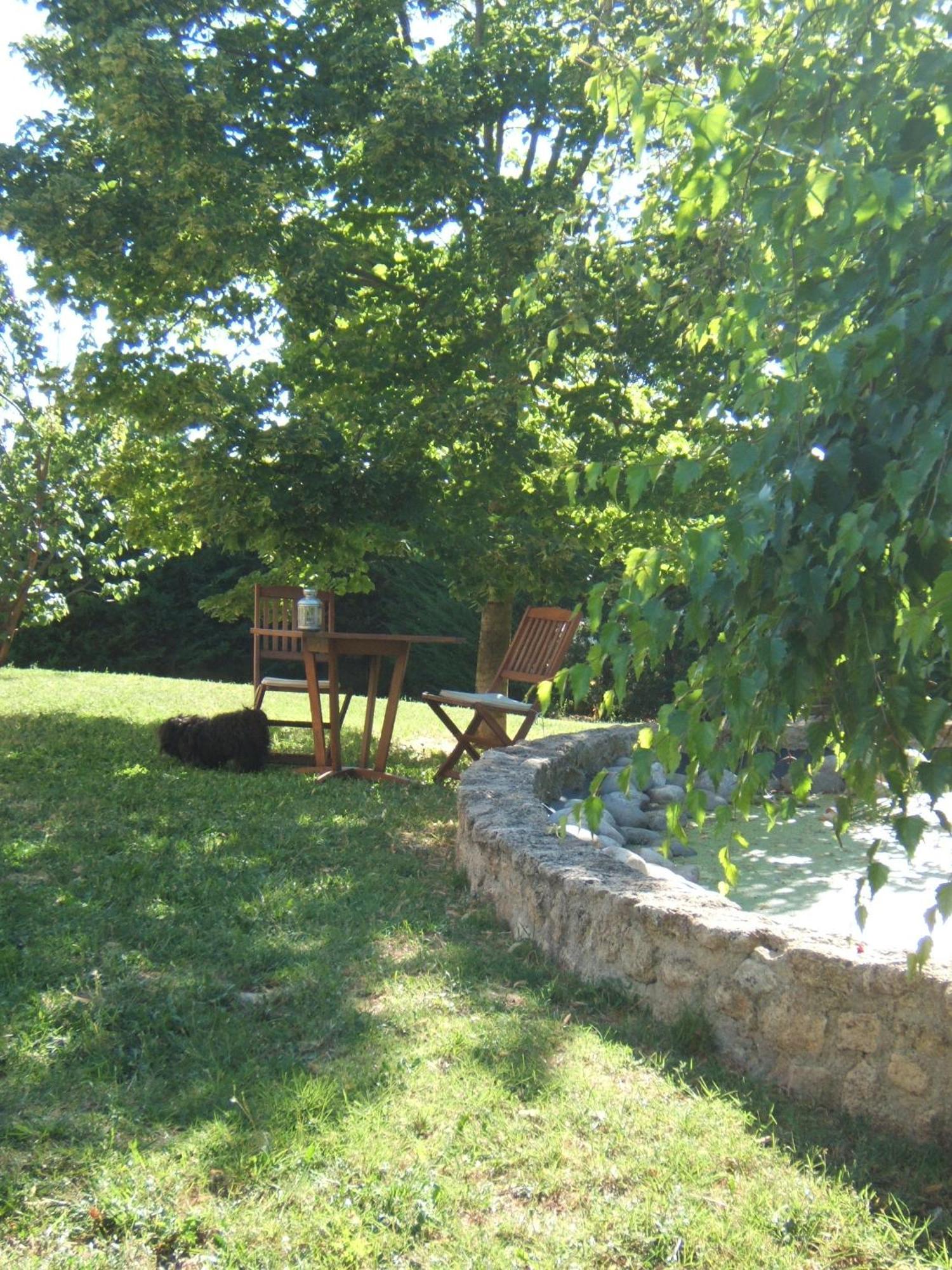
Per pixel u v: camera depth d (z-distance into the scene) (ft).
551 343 14.75
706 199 8.24
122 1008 11.02
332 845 18.39
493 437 29.48
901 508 6.43
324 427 28.22
